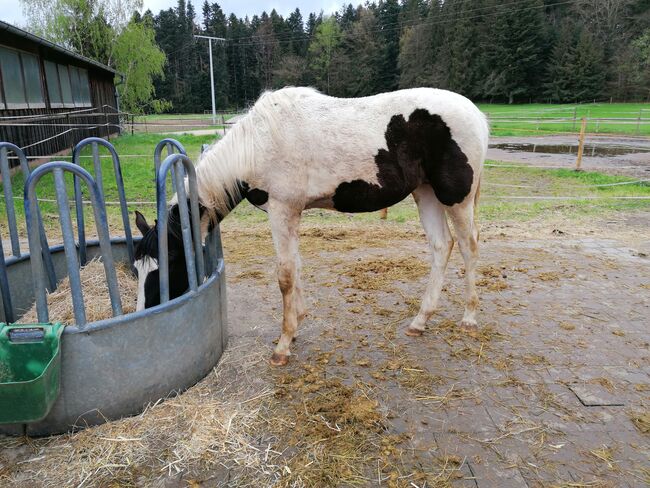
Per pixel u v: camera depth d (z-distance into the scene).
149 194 7.98
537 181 9.34
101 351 2.18
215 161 2.71
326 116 2.66
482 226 6.12
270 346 3.08
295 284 3.10
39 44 11.00
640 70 40.47
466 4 51.28
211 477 1.98
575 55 43.88
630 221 6.27
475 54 50.12
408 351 2.99
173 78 66.00
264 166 2.65
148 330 2.29
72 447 2.13
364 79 59.53
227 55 69.38
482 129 2.79
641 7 44.69
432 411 2.40
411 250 5.12
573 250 5.04
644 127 21.88
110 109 19.70
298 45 72.12
